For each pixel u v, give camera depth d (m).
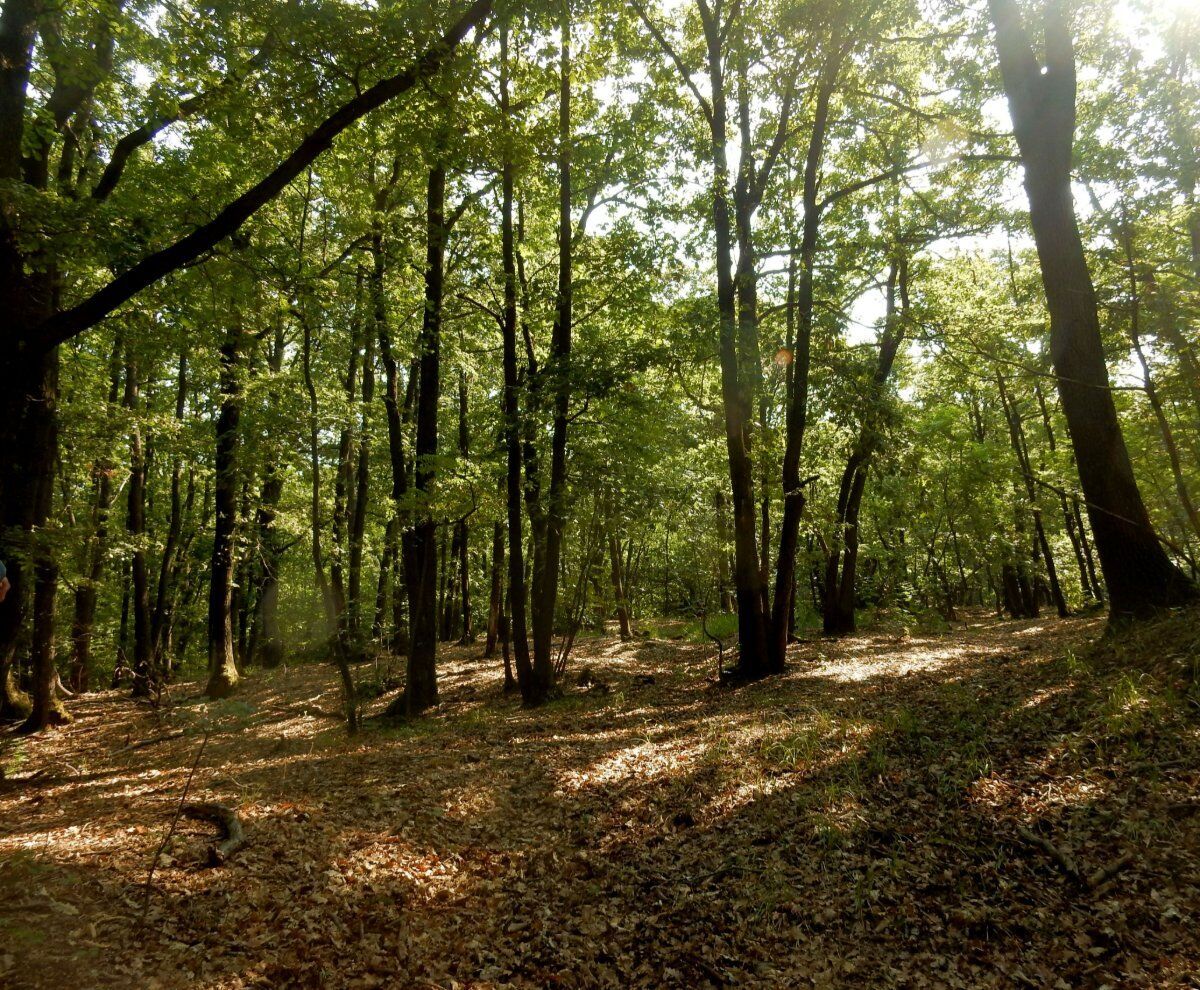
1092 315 9.50
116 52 10.59
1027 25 10.62
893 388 16.80
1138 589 8.96
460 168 9.02
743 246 13.95
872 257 16.92
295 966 4.41
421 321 13.55
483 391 24.67
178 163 10.95
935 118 13.43
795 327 18.17
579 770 8.54
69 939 4.29
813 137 14.01
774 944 4.70
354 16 6.92
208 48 7.66
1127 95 12.69
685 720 10.77
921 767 6.75
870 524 27.70
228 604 17.88
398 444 14.96
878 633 21.06
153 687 11.11
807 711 9.87
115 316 9.46
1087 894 4.47
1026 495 25.28
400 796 7.50
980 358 18.64
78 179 13.38
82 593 20.03
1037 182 9.81
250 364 15.92
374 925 4.99
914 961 4.30
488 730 11.32
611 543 22.81
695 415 16.95
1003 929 4.38
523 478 15.23
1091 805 5.30
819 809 6.29
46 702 13.75
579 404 13.81
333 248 12.45
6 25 7.28
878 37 12.66
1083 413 9.42
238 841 5.94
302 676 19.58
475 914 5.29
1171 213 11.72
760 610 14.30
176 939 4.51
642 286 14.24
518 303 14.41
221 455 16.19
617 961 4.72
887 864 5.29
